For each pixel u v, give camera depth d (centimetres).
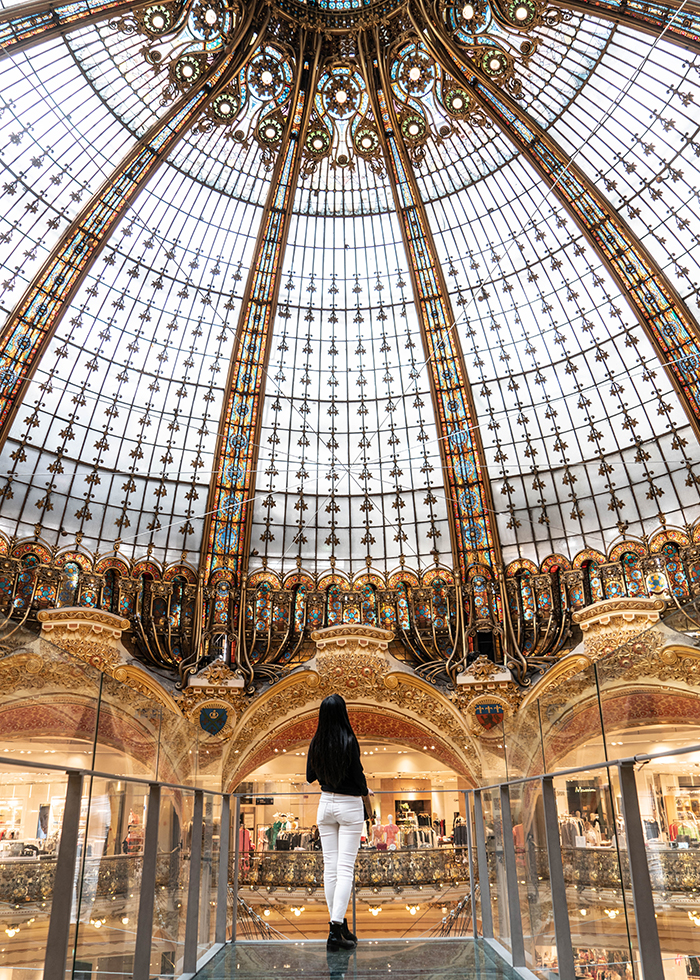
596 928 376
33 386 2055
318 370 2439
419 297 2330
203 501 2377
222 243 2225
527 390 2344
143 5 1714
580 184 2038
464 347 2369
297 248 2297
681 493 2148
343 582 2414
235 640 2253
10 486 2056
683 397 2064
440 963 494
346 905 527
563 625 2195
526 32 1859
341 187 2233
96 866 392
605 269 2122
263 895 625
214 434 2366
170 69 1872
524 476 2369
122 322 2166
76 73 1769
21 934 353
